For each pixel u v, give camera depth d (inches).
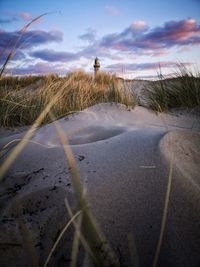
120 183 48.3
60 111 135.5
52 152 67.3
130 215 40.8
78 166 56.5
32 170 58.5
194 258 33.4
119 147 64.0
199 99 138.9
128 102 141.5
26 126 125.9
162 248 35.3
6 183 53.9
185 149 61.8
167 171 50.4
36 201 46.5
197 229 37.4
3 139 87.1
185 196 43.3
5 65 51.9
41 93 157.4
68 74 309.0
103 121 108.7
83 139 83.9
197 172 51.6
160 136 67.5
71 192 46.8
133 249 33.4
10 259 34.7
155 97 148.9
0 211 43.7
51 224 40.3
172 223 38.6
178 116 126.4
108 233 37.8
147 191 45.5
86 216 27.3
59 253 35.6
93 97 181.2
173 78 163.0
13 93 159.3
